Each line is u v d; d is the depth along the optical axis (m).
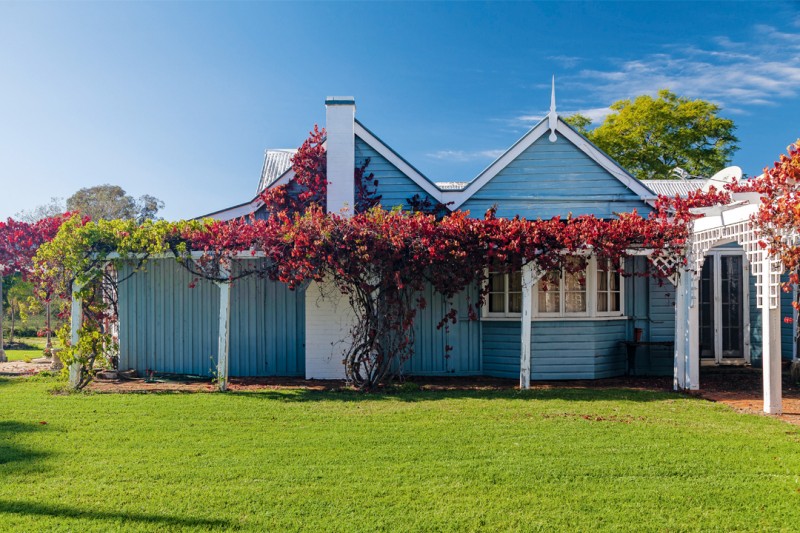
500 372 12.93
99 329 12.95
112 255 11.23
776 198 8.32
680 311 11.29
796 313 13.38
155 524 4.94
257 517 5.08
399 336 11.94
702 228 10.61
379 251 10.69
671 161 37.75
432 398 10.29
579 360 12.84
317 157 13.42
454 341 13.12
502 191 13.57
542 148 13.61
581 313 12.91
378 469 6.25
